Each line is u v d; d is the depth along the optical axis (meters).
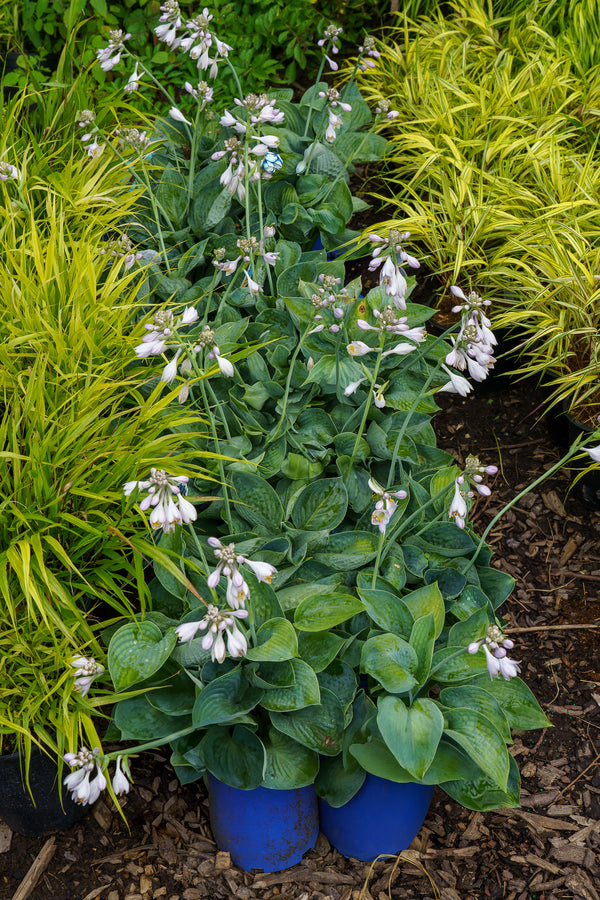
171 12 2.47
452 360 2.12
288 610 2.16
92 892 2.14
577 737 2.33
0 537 2.15
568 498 2.64
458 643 2.14
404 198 3.10
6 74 3.02
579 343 2.68
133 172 2.65
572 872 2.18
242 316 2.65
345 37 3.62
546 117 3.01
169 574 2.17
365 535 2.25
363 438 2.37
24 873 2.16
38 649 2.08
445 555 2.28
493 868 2.19
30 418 2.19
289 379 2.31
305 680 2.05
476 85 3.18
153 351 2.05
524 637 2.46
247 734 2.06
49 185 2.63
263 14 3.31
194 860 2.18
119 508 2.20
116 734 2.14
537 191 2.91
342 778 2.09
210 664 2.08
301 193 2.79
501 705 2.11
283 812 2.10
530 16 3.29
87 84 2.89
